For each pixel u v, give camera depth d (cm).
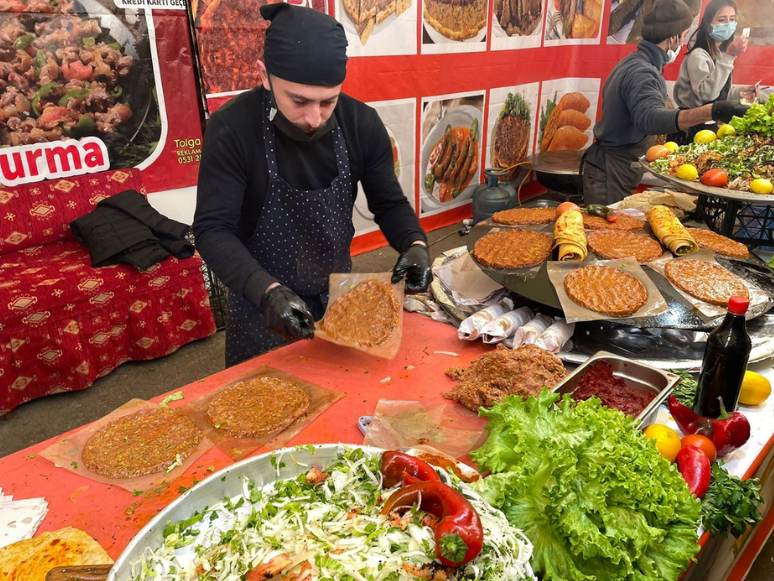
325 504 99
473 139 609
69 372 329
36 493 122
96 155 369
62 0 329
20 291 305
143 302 352
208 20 385
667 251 236
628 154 410
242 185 179
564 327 183
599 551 91
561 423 107
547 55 657
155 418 147
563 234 232
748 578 215
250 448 137
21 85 330
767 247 285
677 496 98
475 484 107
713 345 133
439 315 208
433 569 82
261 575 82
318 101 156
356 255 544
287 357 179
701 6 544
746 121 306
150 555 91
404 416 146
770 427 144
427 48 516
